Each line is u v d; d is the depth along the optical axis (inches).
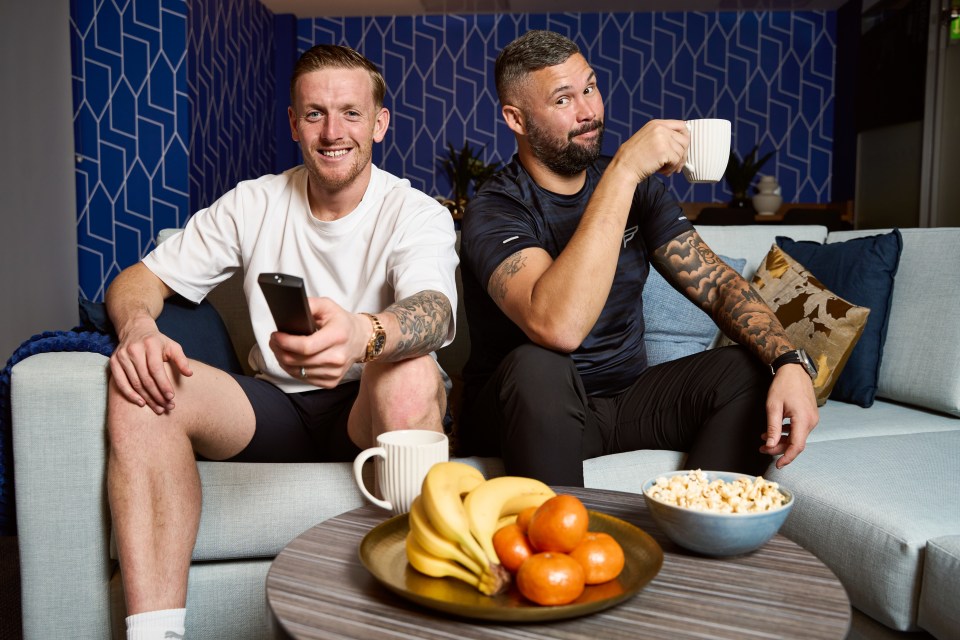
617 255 56.6
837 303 76.6
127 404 48.9
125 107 187.3
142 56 186.5
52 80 179.5
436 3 259.8
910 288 78.8
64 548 53.4
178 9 185.9
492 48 276.1
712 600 32.0
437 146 278.4
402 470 40.5
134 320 54.7
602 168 70.4
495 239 61.3
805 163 276.8
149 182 188.4
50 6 178.4
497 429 60.1
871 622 49.7
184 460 50.7
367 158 62.2
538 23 274.4
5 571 82.7
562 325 55.1
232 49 226.2
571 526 31.8
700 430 59.9
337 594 32.8
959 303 74.2
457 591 32.3
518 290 57.8
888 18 238.5
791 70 274.4
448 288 57.4
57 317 182.5
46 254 178.9
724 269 66.3
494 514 33.3
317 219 63.2
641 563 33.9
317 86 59.7
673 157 57.4
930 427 70.4
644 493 38.3
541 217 65.7
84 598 53.9
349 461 62.9
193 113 192.2
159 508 49.0
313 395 63.0
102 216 189.3
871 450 61.0
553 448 53.0
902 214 235.6
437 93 277.3
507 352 64.9
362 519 41.8
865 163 255.0
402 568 34.6
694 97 275.1
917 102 225.1
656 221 68.6
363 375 54.5
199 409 52.9
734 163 258.8
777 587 33.3
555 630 29.6
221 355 67.1
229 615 56.1
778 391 55.6
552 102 63.0
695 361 63.5
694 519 35.1
